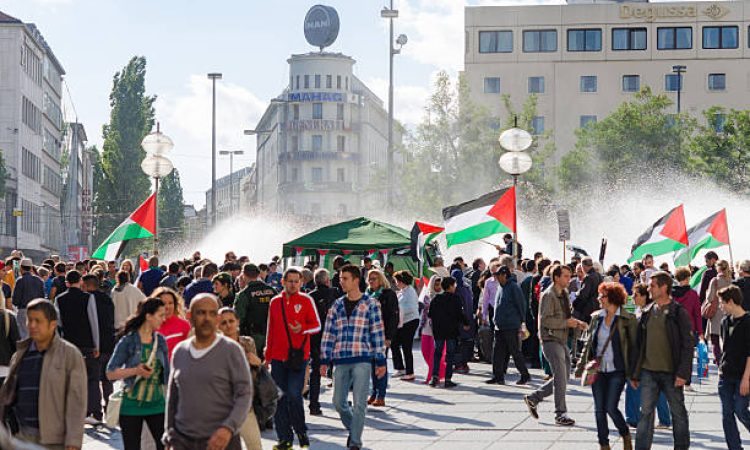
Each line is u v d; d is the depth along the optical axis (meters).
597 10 107.12
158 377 11.91
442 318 22.70
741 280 21.14
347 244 33.72
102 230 99.19
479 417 18.62
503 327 23.09
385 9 62.50
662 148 83.50
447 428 17.48
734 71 105.75
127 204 98.62
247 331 17.47
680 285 20.28
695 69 106.25
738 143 80.06
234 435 9.48
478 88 108.06
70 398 10.45
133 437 11.88
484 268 28.42
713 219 31.70
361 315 15.08
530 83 107.75
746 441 15.88
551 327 17.47
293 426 15.24
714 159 80.38
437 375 22.95
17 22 106.56
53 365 10.44
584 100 107.19
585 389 22.23
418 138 76.31
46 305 10.43
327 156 157.50
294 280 15.11
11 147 106.69
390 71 63.31
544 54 107.50
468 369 26.06
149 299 11.91
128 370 11.72
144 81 99.94
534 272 26.06
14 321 14.12
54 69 132.25
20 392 10.48
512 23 107.94
